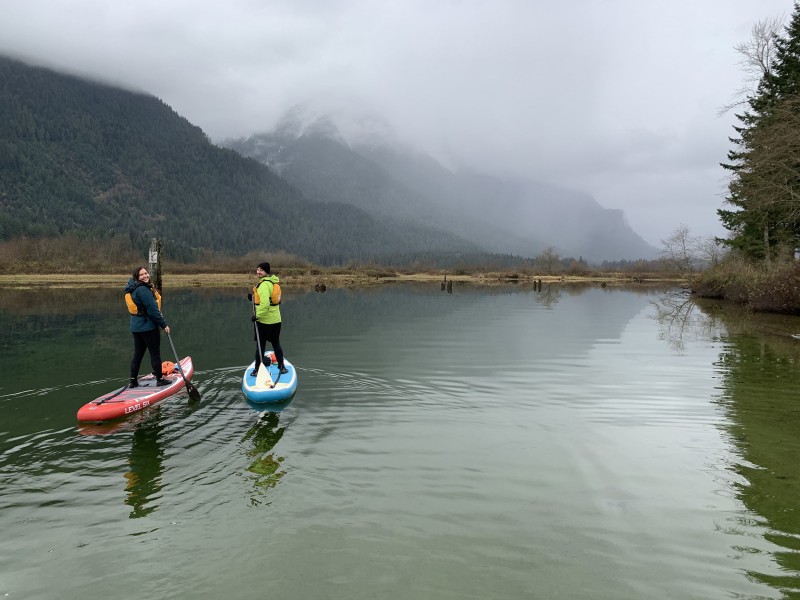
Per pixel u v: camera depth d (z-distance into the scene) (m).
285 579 3.87
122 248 126.56
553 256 114.62
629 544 4.35
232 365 11.78
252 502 5.11
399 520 4.74
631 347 14.91
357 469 5.91
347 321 21.84
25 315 23.16
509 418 7.90
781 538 4.45
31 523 4.73
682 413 8.20
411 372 11.25
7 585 3.83
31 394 9.03
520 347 14.82
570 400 8.99
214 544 4.36
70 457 6.23
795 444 6.77
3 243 103.19
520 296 41.00
